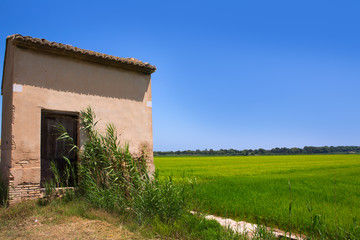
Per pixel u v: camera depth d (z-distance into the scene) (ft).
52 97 30.37
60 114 32.94
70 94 31.78
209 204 32.09
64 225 21.81
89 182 29.07
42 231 20.36
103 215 24.27
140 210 24.18
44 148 33.04
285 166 116.67
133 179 29.45
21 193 27.14
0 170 33.78
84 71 33.24
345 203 32.42
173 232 20.56
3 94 36.73
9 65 31.63
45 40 29.71
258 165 124.47
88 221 22.91
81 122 32.12
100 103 34.04
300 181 57.11
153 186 25.49
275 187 46.65
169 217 23.41
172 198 24.13
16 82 28.14
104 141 32.91
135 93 37.42
